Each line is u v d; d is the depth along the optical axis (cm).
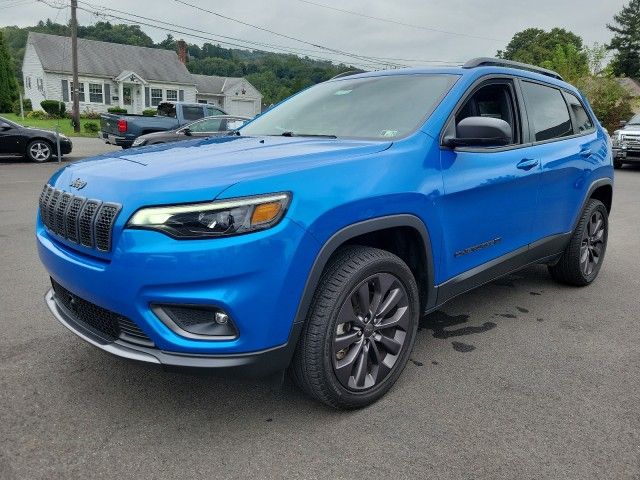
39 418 267
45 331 367
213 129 1457
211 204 223
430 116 316
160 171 244
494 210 346
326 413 277
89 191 249
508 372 325
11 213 768
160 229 222
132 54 4469
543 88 425
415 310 299
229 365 232
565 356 349
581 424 271
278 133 362
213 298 223
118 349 244
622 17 8344
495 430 264
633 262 588
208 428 262
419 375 320
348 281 257
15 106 4122
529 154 380
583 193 452
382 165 274
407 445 251
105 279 233
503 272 377
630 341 375
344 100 370
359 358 274
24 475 226
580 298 462
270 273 229
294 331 243
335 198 248
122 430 259
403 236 303
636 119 1795
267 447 248
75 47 2789
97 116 3981
